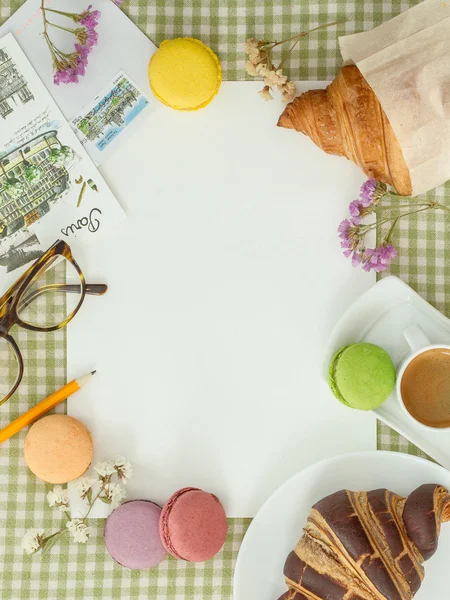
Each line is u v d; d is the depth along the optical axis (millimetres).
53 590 450
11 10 438
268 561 432
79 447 430
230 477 448
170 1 440
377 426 449
